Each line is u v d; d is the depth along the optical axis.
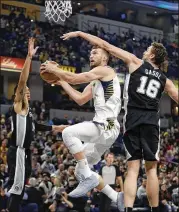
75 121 25.22
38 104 24.73
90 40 5.42
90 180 5.31
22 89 6.22
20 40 26.42
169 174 17.12
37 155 17.16
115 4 35.69
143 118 5.10
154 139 5.12
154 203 5.17
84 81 5.31
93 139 5.40
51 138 19.94
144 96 5.15
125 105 5.25
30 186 12.36
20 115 6.33
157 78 5.23
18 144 6.37
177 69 30.62
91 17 32.94
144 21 37.31
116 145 22.08
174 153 22.80
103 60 5.49
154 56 5.29
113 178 10.52
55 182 12.62
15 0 30.70
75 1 33.69
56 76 5.43
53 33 28.80
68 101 27.55
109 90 5.41
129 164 5.12
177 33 36.25
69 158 15.91
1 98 24.66
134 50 31.67
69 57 27.11
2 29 26.52
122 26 34.28
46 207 12.39
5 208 11.85
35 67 25.06
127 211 4.86
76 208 12.34
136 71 5.21
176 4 35.62
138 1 33.69
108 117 5.39
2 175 13.27
